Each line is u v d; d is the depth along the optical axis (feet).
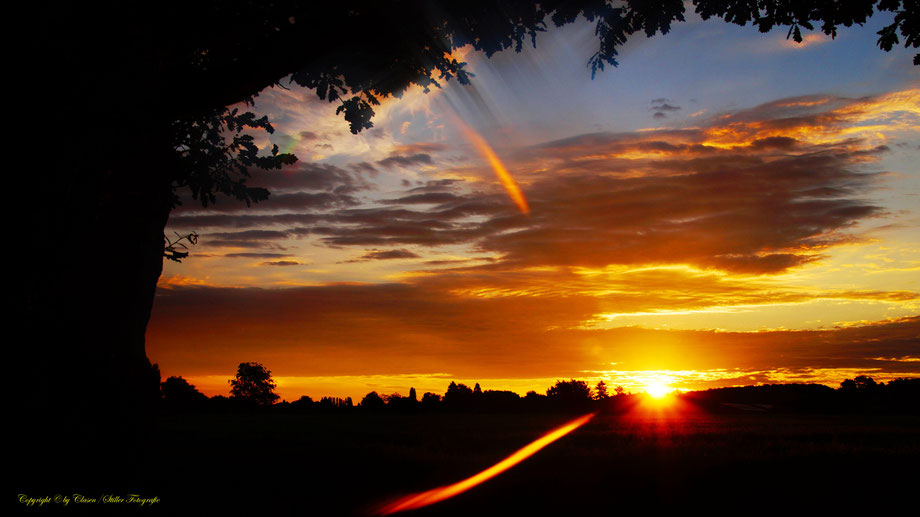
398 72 30.55
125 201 19.86
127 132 19.83
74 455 17.90
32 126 17.66
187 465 48.93
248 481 45.11
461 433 127.03
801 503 50.21
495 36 29.60
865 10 29.12
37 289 17.51
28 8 17.78
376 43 28.84
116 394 19.25
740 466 58.90
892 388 351.87
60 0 18.33
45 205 17.72
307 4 26.13
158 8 22.04
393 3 26.22
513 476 54.95
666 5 32.04
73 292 18.29
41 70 17.84
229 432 129.70
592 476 55.01
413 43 28.37
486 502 49.70
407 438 111.14
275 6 27.04
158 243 22.09
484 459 63.46
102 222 19.01
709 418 251.60
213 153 33.35
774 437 119.24
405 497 48.98
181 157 31.35
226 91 23.75
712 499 51.06
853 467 58.29
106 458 18.76
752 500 50.93
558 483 53.42
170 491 32.50
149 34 21.03
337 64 30.37
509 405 363.76
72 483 17.78
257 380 358.84
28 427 17.11
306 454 63.72
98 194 18.89
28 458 17.04
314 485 48.44
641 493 52.70
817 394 354.13
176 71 23.30
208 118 32.73
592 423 189.67
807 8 29.86
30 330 17.31
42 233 17.62
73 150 18.29
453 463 59.52
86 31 18.75
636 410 332.19
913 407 322.34
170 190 23.58
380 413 328.70
